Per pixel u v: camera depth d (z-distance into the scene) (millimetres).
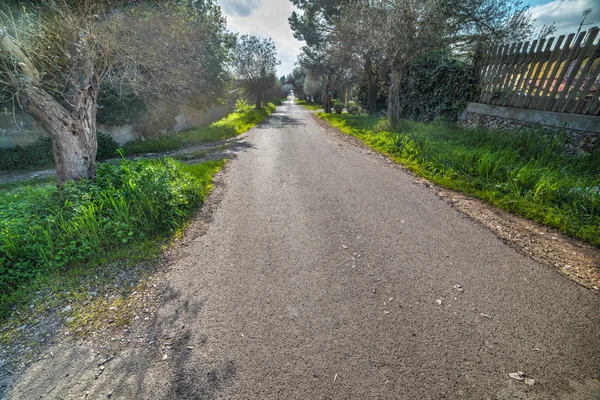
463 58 9867
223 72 14938
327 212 4336
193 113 15703
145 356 2088
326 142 9719
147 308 2574
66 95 4523
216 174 6398
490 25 9477
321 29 17828
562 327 2213
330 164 6875
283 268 3053
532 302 2473
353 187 5305
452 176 5355
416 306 2459
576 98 5582
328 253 3295
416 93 11672
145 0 5664
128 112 10805
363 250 3326
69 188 4078
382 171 6184
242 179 6012
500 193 4508
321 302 2543
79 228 3521
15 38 3746
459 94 9320
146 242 3629
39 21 4000
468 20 9320
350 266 3043
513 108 7027
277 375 1891
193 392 1802
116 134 11234
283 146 9297
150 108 11664
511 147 6094
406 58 8734
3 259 3072
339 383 1818
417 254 3215
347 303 2520
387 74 13117
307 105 42688
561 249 3230
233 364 1984
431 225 3848
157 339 2232
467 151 5977
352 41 11758
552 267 2936
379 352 2029
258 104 26516
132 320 2443
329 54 15352
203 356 2059
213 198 5031
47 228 3490
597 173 4758
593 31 5176
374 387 1788
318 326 2281
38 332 2385
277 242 3568
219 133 11742
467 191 4801
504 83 7445
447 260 3090
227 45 15188
